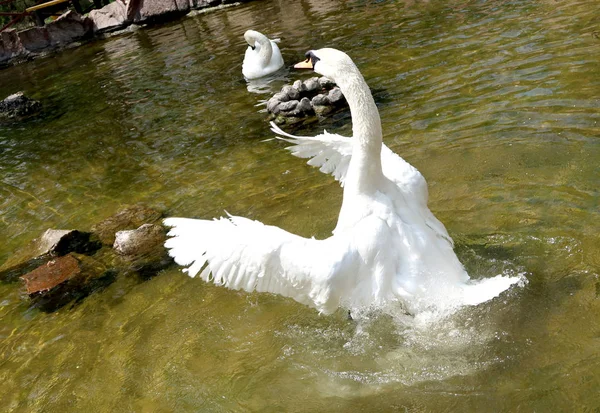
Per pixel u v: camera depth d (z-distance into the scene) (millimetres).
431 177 6539
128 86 12930
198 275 5777
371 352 4438
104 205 7723
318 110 9227
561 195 5723
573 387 3738
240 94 10906
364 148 4301
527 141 6770
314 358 4500
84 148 9891
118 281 5988
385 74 9961
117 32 19641
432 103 8352
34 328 5508
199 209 6996
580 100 7383
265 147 8352
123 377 4645
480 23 11320
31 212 7977
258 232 4219
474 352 4195
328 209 6402
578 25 9828
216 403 4234
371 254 4230
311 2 17219
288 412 4047
